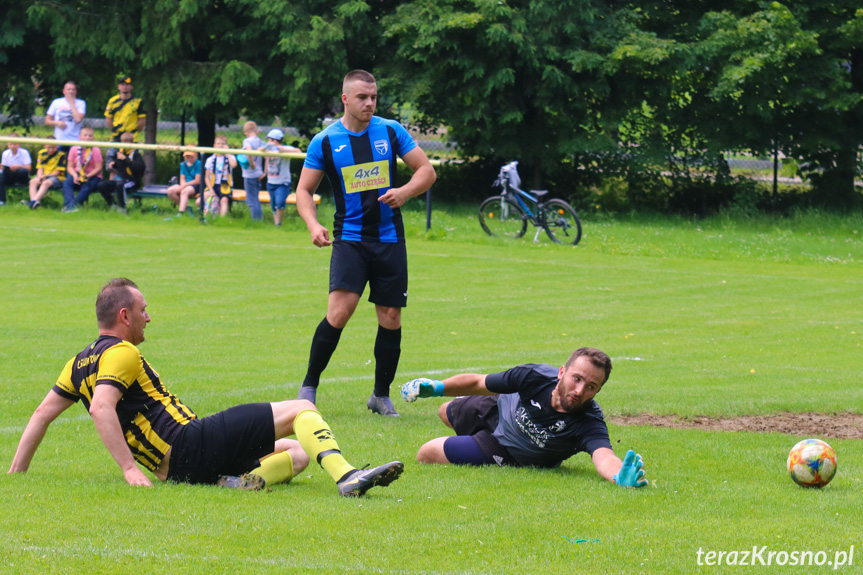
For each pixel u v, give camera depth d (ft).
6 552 46.44
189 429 60.75
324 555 47.62
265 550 48.11
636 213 326.85
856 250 253.65
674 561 47.88
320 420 61.26
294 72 317.01
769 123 327.26
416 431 81.05
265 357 113.91
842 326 147.02
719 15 310.65
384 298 88.48
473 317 147.74
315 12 320.50
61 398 62.28
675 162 338.75
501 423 69.82
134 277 175.94
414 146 90.02
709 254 238.48
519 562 47.24
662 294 176.14
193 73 325.01
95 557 46.06
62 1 327.67
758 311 159.94
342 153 87.97
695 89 328.90
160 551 47.29
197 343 121.60
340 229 88.43
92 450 71.72
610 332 137.80
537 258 221.66
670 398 94.94
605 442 66.03
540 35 305.94
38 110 392.88
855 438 81.30
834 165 335.67
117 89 344.28
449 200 346.33
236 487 60.44
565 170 348.79
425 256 217.97
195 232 240.73
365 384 101.30
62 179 265.95
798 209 318.65
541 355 118.62
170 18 313.32
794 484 64.39
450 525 53.21
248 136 257.14
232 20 335.26
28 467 64.44
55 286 163.94
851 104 311.88
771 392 98.99
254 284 172.65
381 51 331.77
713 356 121.80
